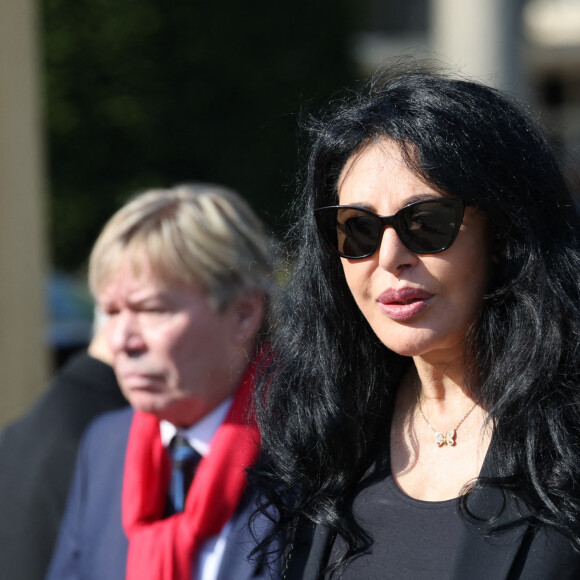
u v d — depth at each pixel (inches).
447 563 204.7
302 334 245.4
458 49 781.9
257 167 1433.3
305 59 1462.8
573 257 207.5
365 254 212.4
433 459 222.2
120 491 315.6
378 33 2201.0
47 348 545.6
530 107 224.8
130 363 306.3
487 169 203.2
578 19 2041.1
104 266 311.0
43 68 1397.6
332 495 230.8
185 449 311.9
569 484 195.2
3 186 517.0
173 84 1421.0
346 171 219.0
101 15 1398.9
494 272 212.2
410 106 210.2
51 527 342.6
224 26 1425.9
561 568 193.6
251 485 256.5
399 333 212.1
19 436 362.3
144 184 1414.9
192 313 304.0
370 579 213.9
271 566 249.8
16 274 519.5
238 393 306.3
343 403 236.7
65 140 1407.5
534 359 202.7
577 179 234.4
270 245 314.0
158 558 288.4
